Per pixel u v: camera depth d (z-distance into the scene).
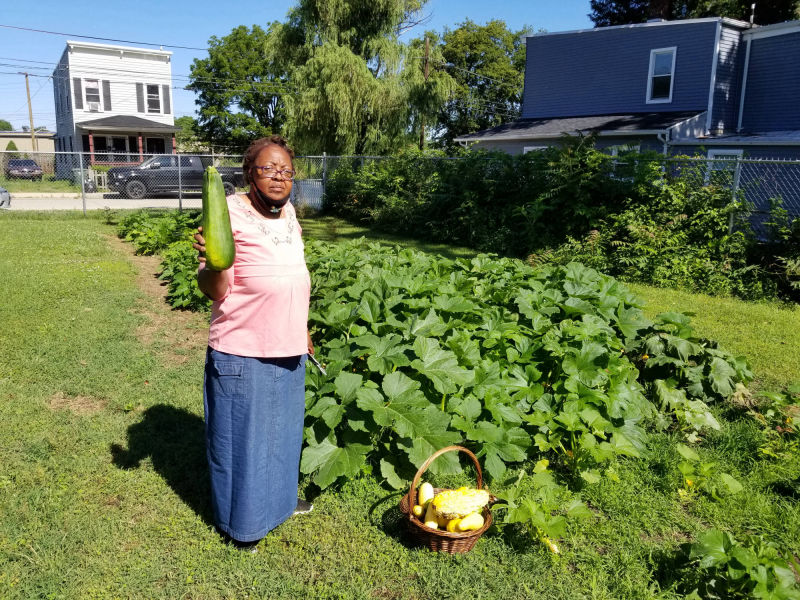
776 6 27.30
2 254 9.86
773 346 6.56
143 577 2.70
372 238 14.70
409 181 16.34
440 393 3.79
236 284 2.64
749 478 3.73
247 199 2.71
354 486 3.43
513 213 12.84
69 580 2.66
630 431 3.93
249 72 44.88
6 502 3.16
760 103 18.84
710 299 9.09
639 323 4.93
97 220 15.75
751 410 4.61
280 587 2.68
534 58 22.70
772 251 10.16
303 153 23.55
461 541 2.86
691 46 18.75
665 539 3.15
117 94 35.44
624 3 32.44
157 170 23.62
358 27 23.64
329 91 21.47
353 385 3.39
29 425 3.99
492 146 22.88
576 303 4.82
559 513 3.27
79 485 3.37
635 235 10.65
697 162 11.91
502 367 4.23
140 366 5.12
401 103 23.34
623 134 18.08
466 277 5.77
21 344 5.47
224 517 2.89
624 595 2.72
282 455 2.91
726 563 2.63
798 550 3.07
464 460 3.76
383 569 2.82
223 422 2.78
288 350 2.75
